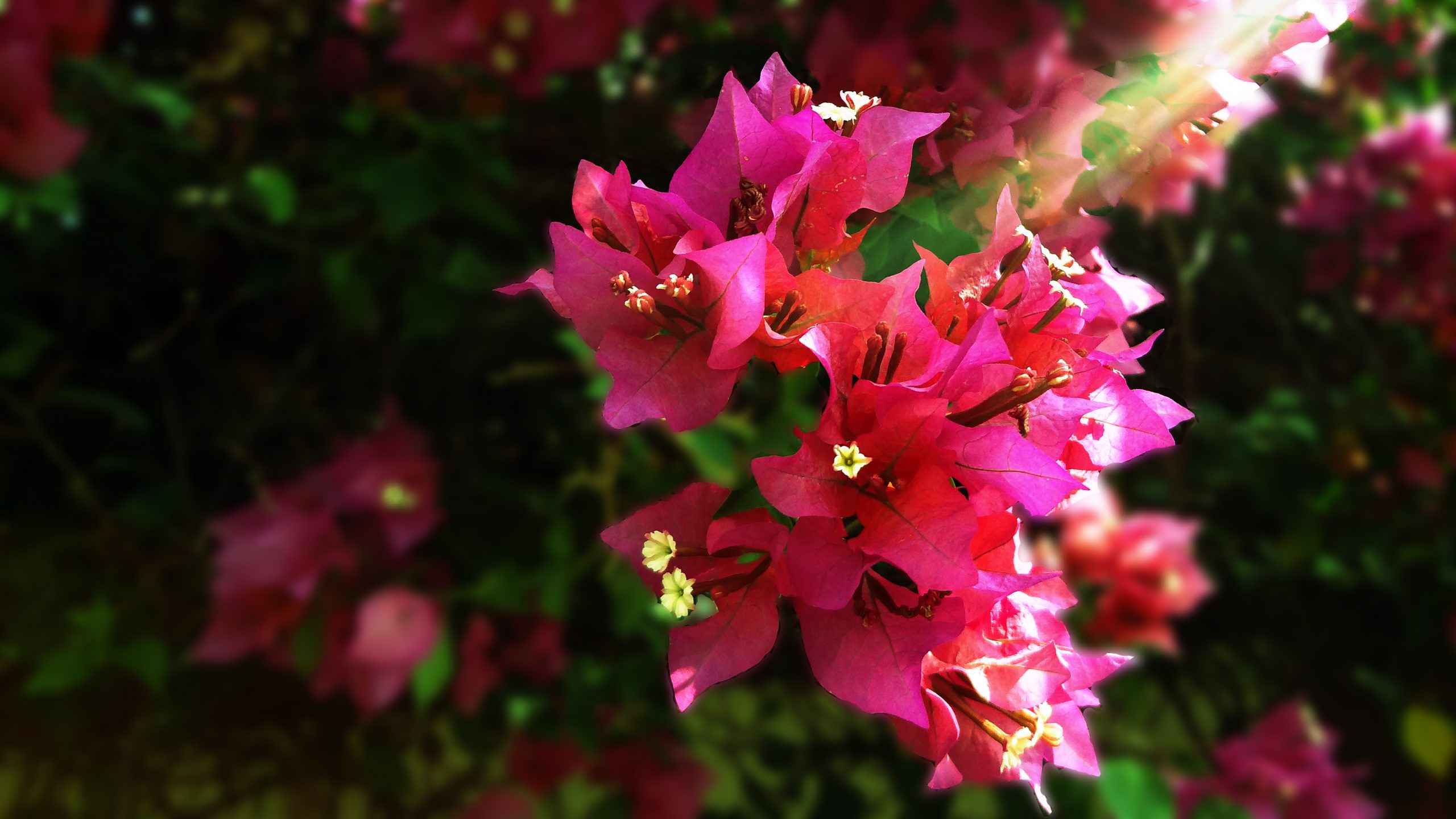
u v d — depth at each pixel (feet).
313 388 2.30
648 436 1.98
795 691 2.41
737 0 1.52
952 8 1.05
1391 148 2.33
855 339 0.79
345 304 1.96
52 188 1.61
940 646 0.81
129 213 2.06
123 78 1.77
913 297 0.78
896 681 0.74
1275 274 2.69
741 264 0.75
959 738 0.82
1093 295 0.91
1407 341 2.59
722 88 0.84
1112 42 1.02
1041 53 1.02
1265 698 2.56
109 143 1.93
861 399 0.77
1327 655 2.61
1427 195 2.34
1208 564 2.56
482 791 2.12
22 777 2.26
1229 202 2.53
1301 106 2.33
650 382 0.78
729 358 0.78
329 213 2.01
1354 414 2.53
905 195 1.01
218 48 2.01
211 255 2.23
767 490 0.75
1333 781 1.92
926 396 0.75
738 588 0.79
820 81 1.09
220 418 2.34
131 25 1.98
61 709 2.25
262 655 2.16
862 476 0.78
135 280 2.21
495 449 2.20
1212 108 1.01
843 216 0.85
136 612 2.19
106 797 2.25
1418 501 2.48
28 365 1.98
